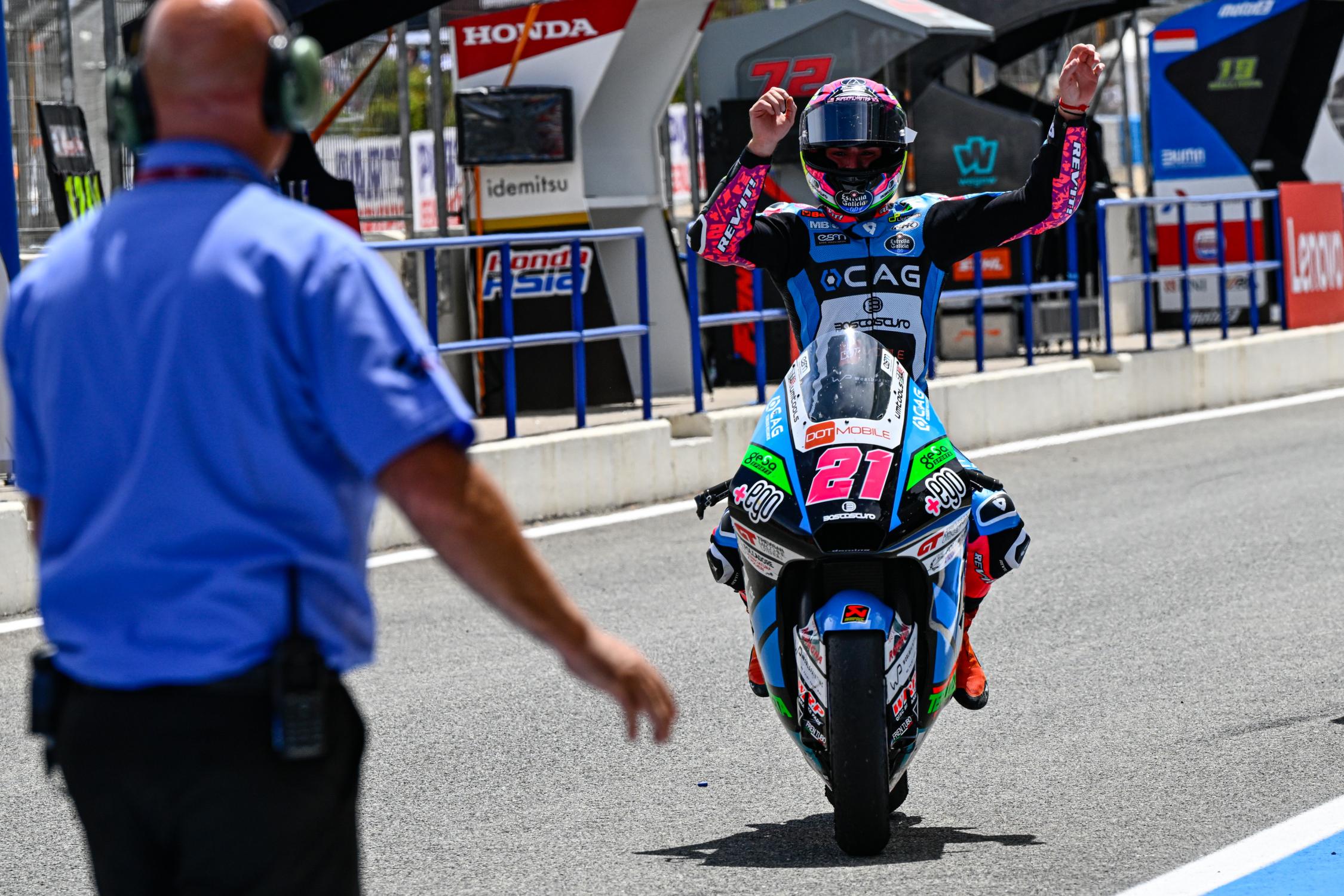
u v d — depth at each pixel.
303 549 7.12
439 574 27.58
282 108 7.43
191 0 7.38
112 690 7.00
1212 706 18.73
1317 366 47.88
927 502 13.42
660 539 29.67
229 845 6.98
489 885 13.85
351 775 7.37
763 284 41.25
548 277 40.19
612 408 39.88
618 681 7.51
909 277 15.95
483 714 19.52
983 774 16.66
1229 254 53.97
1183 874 13.34
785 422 14.13
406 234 41.09
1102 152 51.97
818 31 44.16
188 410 7.00
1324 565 26.06
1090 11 54.06
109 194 36.06
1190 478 34.09
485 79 40.59
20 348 7.50
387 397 6.97
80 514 7.22
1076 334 42.09
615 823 15.48
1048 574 26.23
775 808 15.79
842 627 13.12
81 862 14.85
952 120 46.09
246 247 7.08
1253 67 52.75
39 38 35.50
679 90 51.44
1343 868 13.38
